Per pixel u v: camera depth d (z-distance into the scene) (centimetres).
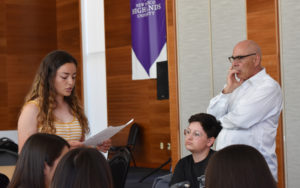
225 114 361
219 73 527
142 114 933
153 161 917
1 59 950
